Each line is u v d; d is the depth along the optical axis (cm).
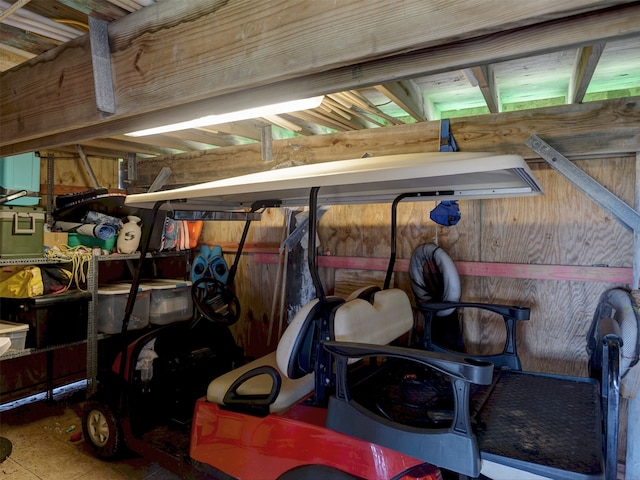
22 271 330
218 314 302
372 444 159
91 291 358
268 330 438
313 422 180
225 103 151
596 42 91
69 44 161
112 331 369
